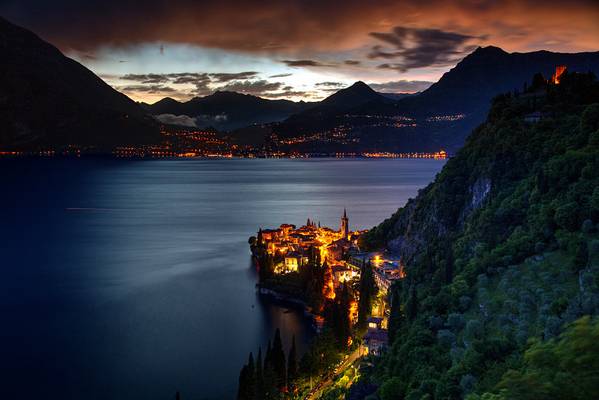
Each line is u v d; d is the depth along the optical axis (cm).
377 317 16188
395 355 11769
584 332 4634
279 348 13025
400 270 19512
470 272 12356
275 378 12050
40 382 13950
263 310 19875
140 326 17962
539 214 12181
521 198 13675
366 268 19175
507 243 12356
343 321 15338
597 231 10338
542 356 4847
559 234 11125
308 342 16750
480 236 13838
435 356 10288
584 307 7962
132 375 14338
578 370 4469
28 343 16400
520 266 11362
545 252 11150
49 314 19062
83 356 15512
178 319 18775
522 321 9344
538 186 13138
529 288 10262
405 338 11950
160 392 13450
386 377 11138
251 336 17225
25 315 18950
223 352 15925
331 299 18600
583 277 8944
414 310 13025
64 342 16512
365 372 12381
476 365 8656
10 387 13675
